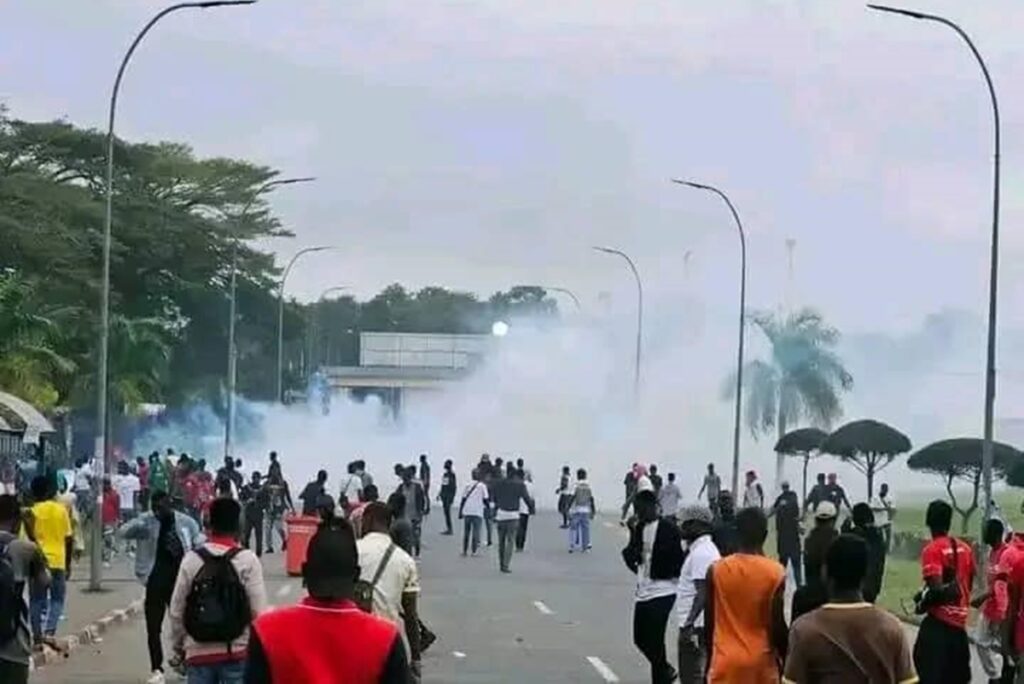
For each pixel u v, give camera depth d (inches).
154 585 1009.5
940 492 4389.8
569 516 2812.5
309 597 357.4
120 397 3196.4
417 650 655.1
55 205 3489.2
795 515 1825.8
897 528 3034.0
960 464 2411.4
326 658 349.7
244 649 627.5
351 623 353.4
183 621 629.9
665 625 880.9
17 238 3191.4
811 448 3097.9
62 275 3260.3
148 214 4003.4
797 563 1820.9
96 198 3782.0
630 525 935.0
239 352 4874.5
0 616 693.9
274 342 5118.1
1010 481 2207.2
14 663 698.2
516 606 1599.4
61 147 3801.7
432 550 2425.0
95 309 3302.2
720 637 629.6
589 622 1454.2
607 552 2461.9
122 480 2188.7
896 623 464.4
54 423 2854.3
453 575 1987.0
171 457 2677.2
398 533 724.7
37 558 750.5
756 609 627.2
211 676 629.3
